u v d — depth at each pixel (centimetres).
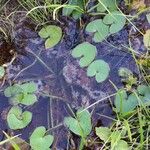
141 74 62
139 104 57
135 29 66
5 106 63
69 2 68
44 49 67
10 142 58
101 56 65
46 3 67
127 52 65
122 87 62
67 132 60
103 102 61
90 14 68
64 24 68
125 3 67
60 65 66
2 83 65
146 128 57
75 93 63
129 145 57
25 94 62
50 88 64
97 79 61
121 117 58
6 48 68
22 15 70
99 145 58
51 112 62
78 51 64
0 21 70
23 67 66
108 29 65
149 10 66
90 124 58
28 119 60
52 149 59
